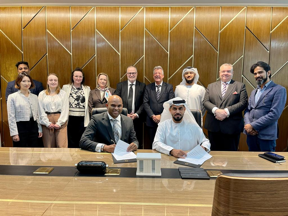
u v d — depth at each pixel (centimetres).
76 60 428
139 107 373
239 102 295
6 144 443
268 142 272
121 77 429
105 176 142
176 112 201
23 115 314
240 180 69
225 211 72
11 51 430
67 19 422
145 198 114
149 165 145
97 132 216
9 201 111
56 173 147
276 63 413
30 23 424
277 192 68
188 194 119
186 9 413
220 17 410
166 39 418
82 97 368
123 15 418
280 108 266
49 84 335
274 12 405
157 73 357
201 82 422
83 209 104
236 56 415
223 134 303
